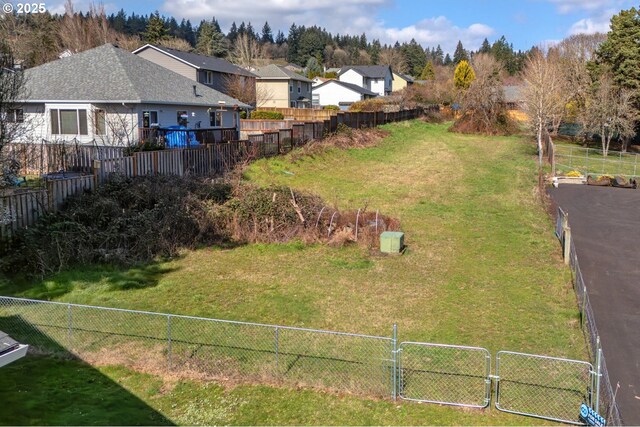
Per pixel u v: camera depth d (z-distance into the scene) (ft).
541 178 94.12
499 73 255.50
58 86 93.50
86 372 33.30
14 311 40.57
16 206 51.16
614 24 146.51
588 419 27.58
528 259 55.57
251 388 31.81
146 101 90.74
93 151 67.62
